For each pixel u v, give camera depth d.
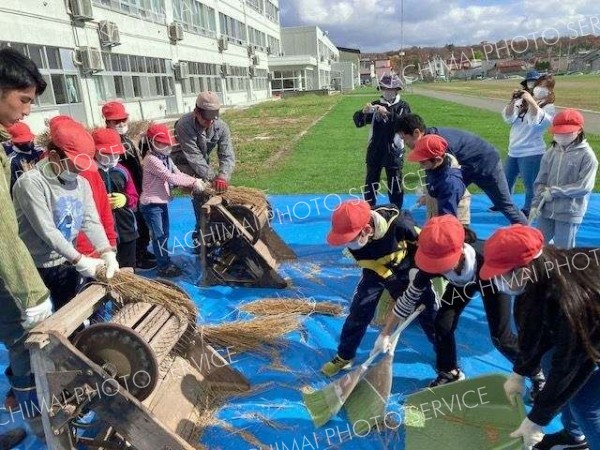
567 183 4.60
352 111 30.55
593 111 21.09
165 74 28.39
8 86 2.53
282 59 61.81
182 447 2.71
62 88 18.09
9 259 2.53
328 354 4.24
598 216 7.23
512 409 3.02
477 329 4.50
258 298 5.30
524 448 2.58
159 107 27.47
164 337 3.12
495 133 16.64
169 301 3.30
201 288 5.56
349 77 87.31
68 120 3.18
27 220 3.21
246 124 25.44
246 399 3.70
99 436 3.09
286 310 4.89
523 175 7.00
